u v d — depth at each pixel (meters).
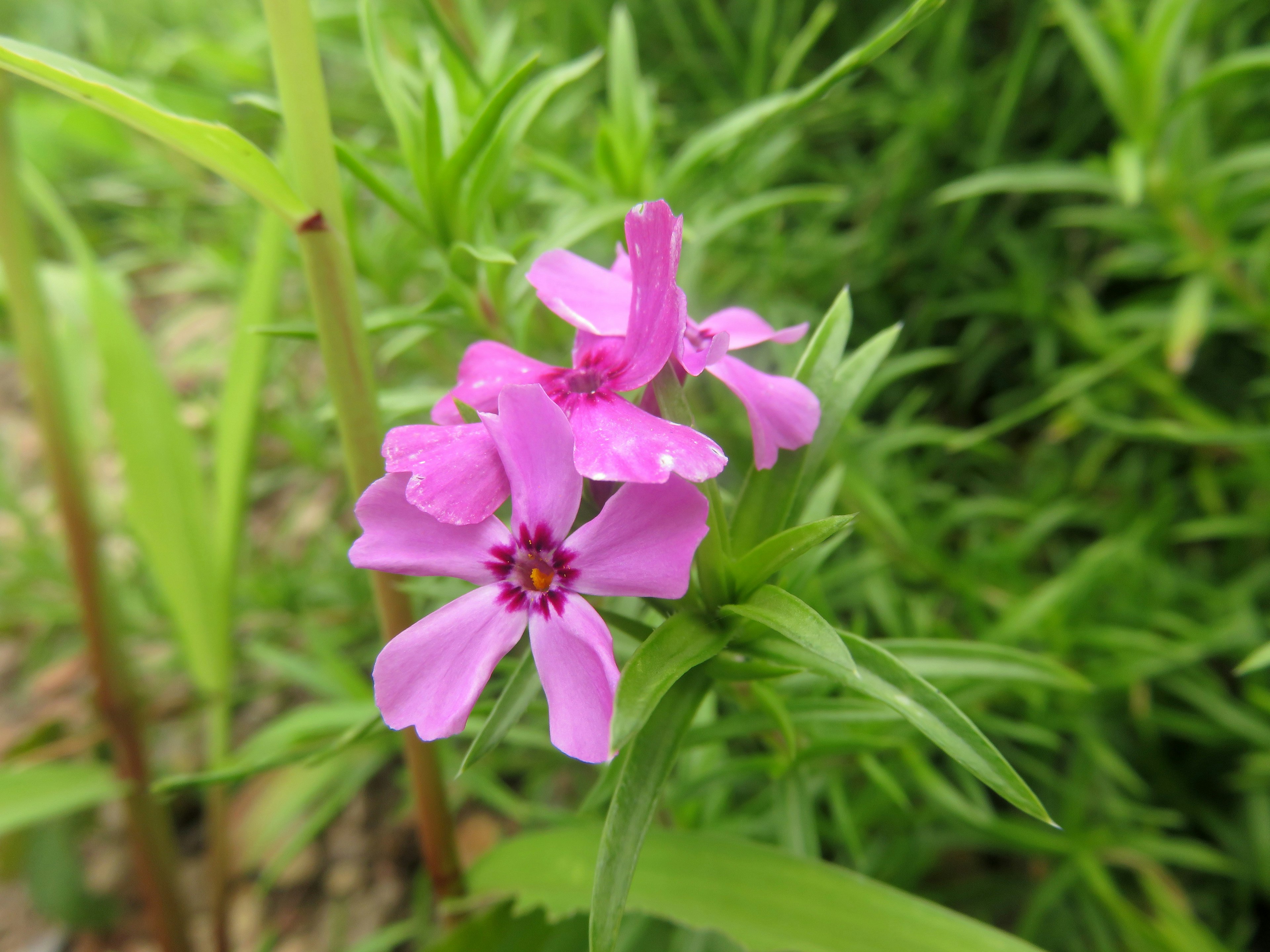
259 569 0.15
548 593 0.05
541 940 0.09
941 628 0.11
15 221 0.11
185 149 0.06
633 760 0.06
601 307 0.06
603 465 0.05
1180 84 0.13
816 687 0.08
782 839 0.08
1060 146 0.15
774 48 0.16
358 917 0.13
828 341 0.07
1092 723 0.11
